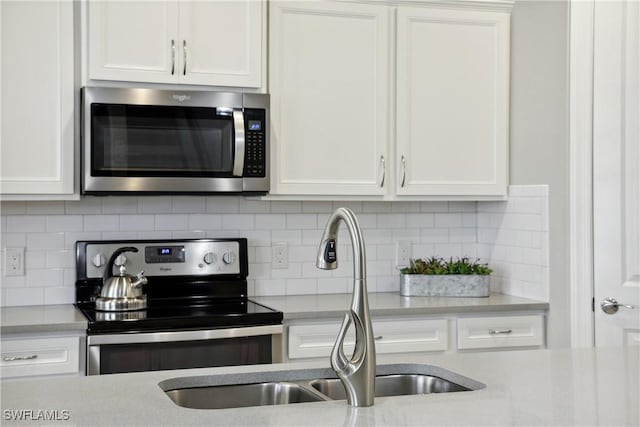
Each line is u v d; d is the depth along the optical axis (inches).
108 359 115.4
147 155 127.3
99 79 126.0
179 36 129.8
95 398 68.7
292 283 152.6
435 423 60.6
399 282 159.2
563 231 137.3
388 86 143.7
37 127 124.3
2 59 122.5
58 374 115.5
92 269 136.0
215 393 79.5
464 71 148.1
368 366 66.3
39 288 137.4
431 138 146.5
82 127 125.7
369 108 142.4
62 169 125.5
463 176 148.6
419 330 135.2
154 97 127.3
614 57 129.5
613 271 130.0
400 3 143.6
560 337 138.3
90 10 125.4
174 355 118.6
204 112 129.9
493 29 149.7
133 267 137.3
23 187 123.6
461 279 148.5
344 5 140.3
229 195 137.3
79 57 127.2
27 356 114.1
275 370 81.8
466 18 147.5
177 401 77.5
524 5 147.3
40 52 124.3
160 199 144.4
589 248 133.4
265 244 150.8
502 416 62.7
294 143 138.1
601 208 131.6
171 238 145.2
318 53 139.3
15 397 69.1
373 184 142.8
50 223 138.1
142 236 143.4
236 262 142.7
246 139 132.2
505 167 151.2
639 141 126.0
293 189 138.0
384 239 158.7
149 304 135.5
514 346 140.1
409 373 85.9
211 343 120.5
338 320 131.1
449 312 136.1
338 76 140.6
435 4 145.6
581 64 134.0
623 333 128.5
